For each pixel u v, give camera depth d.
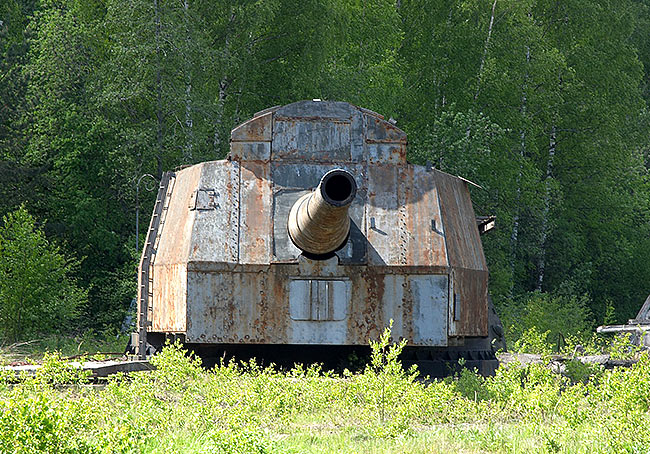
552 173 133.62
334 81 106.50
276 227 42.66
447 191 46.25
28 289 81.19
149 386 36.53
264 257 42.09
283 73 106.75
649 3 166.00
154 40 93.69
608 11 130.50
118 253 100.94
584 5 128.88
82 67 105.75
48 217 102.56
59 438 24.14
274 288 41.97
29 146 103.25
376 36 117.62
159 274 44.91
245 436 27.11
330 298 41.94
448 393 38.16
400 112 120.25
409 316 42.38
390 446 30.20
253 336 41.75
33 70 104.31
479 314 45.94
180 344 41.47
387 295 42.34
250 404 35.22
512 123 116.44
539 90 124.38
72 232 100.56
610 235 136.00
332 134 44.50
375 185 44.12
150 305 45.84
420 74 120.94
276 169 43.94
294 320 41.81
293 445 29.25
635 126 135.88
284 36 106.31
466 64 117.75
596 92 126.88
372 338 42.03
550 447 29.41
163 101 95.31
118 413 33.81
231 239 42.38
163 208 47.41
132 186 96.94
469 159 105.00
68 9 112.25
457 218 46.06
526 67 118.69
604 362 54.91
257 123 44.25
